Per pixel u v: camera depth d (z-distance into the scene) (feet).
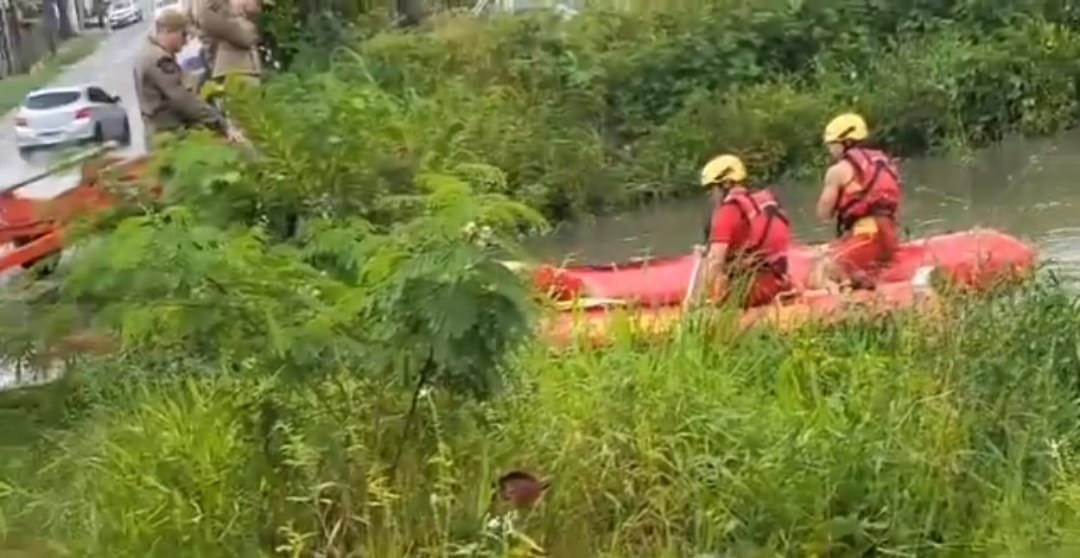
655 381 22.66
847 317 26.86
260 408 19.52
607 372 22.93
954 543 19.85
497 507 19.70
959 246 32.14
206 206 22.68
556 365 23.07
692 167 56.08
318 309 18.43
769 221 29.91
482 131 54.08
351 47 59.31
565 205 53.83
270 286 18.75
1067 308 26.13
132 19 135.64
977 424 21.77
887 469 20.66
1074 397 23.61
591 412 21.48
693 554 19.63
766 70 63.62
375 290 18.28
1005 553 19.16
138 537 19.93
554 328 24.59
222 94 25.88
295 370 18.42
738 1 64.59
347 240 20.30
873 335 26.08
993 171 55.83
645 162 56.08
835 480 20.56
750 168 57.21
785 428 21.63
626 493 20.42
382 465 19.30
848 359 24.44
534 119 57.00
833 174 33.35
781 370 24.13
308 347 18.08
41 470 22.98
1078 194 50.62
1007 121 62.44
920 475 20.63
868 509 20.38
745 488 20.36
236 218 22.82
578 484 20.33
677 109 60.03
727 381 23.32
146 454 21.62
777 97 59.67
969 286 27.35
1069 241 43.39
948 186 53.47
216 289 18.78
